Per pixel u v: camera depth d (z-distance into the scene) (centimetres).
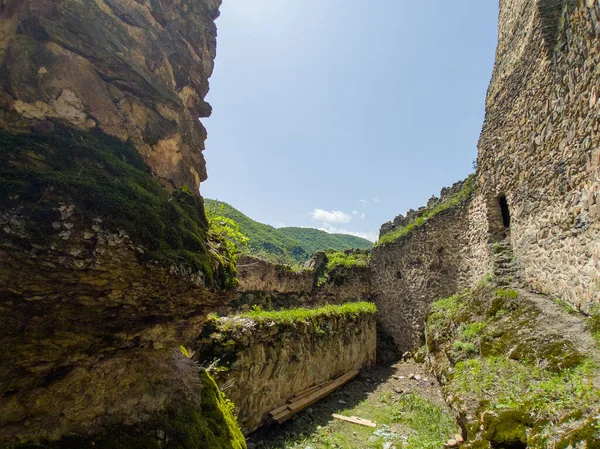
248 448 488
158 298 215
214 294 246
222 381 459
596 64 418
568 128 506
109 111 223
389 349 1174
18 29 187
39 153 178
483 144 874
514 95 716
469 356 530
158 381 255
